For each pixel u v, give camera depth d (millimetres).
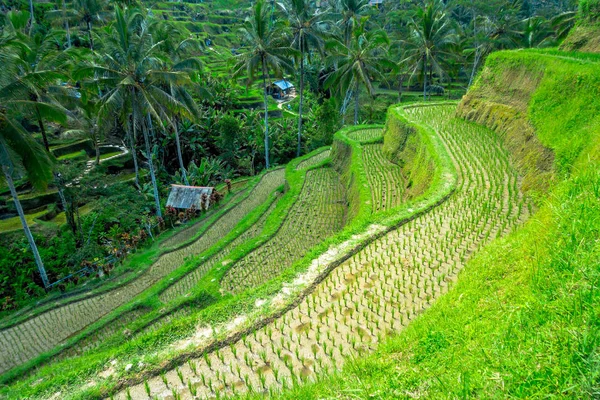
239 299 8977
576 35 19641
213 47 68375
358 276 9531
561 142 11430
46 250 21812
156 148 34750
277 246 17234
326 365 6656
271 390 5930
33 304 18062
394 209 12617
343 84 33438
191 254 20906
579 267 4168
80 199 23781
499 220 11172
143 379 7199
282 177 31516
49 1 53906
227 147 36812
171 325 8375
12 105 15992
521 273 5852
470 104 21109
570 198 5891
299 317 8312
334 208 20984
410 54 38562
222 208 26953
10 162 15570
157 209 25609
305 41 33031
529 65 16781
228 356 7488
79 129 32312
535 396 2961
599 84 11203
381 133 27844
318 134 38688
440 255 9984
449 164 15211
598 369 2732
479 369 3674
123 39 20812
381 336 7516
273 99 54812
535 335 3670
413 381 4371
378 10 70875
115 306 17250
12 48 17203
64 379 7387
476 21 48969
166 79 22000
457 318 5574
